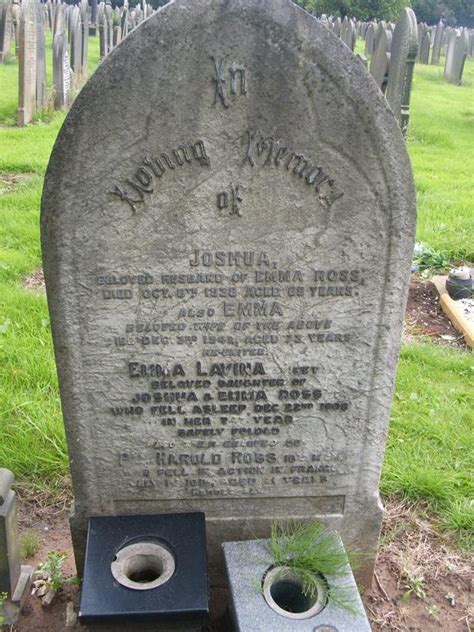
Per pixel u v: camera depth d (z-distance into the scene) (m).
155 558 2.46
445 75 18.91
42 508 3.23
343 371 2.51
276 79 2.04
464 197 7.84
